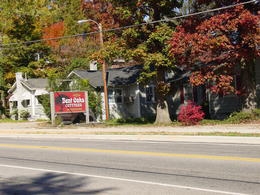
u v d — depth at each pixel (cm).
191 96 3856
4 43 5200
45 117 4572
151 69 3148
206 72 2717
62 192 977
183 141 2020
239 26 2509
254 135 1942
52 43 5766
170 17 2939
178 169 1221
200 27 2531
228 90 2703
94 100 3762
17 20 5203
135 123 3247
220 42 2466
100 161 1438
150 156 1507
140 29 2864
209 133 2108
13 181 1136
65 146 1969
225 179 1053
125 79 4000
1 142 2325
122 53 2888
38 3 6194
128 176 1144
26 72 5172
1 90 5219
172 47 2591
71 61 5138
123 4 2867
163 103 3036
